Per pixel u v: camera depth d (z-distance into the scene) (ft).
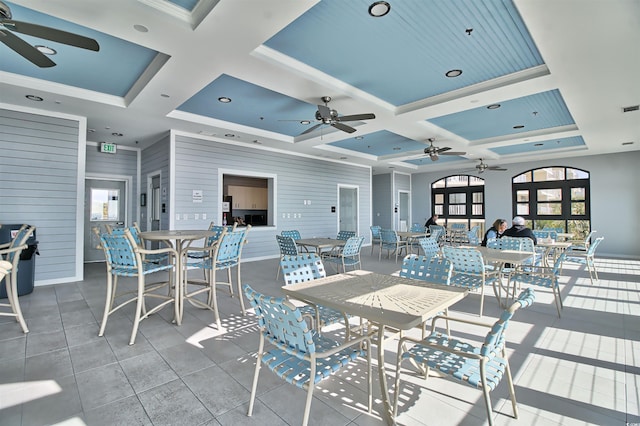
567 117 18.12
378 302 5.89
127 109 15.35
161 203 20.98
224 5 7.70
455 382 7.07
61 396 6.50
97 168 22.25
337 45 10.25
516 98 14.87
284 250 17.21
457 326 10.52
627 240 25.89
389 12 8.56
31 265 14.05
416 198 39.78
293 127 20.52
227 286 15.89
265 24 8.48
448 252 12.21
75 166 16.25
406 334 9.78
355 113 15.78
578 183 28.27
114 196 23.40
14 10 8.53
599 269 20.51
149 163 22.77
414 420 5.81
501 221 18.53
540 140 21.91
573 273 19.21
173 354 8.38
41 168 15.37
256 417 5.88
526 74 11.94
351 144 25.84
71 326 10.25
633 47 9.45
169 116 16.61
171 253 13.02
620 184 26.18
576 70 11.01
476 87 13.23
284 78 11.75
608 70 10.97
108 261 9.72
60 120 15.85
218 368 7.66
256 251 24.04
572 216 28.53
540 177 30.50
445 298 6.15
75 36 7.06
